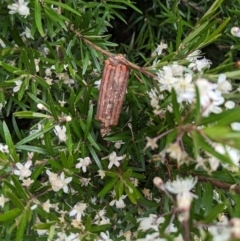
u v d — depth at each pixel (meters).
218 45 0.24
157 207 0.17
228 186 0.15
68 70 0.20
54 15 0.17
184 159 0.14
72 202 0.18
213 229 0.11
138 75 0.17
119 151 0.18
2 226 0.16
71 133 0.17
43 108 0.17
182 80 0.14
